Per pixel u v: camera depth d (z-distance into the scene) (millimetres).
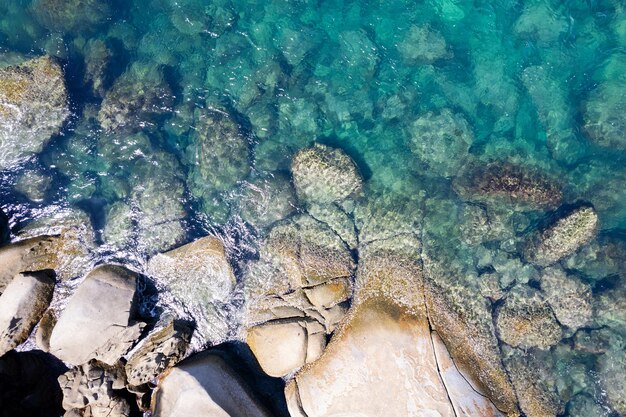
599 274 9586
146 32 10438
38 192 9492
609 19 9797
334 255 9398
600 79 9742
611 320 9250
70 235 9367
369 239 9633
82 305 8516
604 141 9688
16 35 10328
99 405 8125
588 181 9719
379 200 9766
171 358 8656
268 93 10109
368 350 8758
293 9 10305
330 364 8727
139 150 9930
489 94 9930
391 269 9336
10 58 10023
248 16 10352
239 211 9781
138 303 9047
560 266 9578
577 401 8961
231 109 10133
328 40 10227
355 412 8469
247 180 9836
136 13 10570
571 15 9859
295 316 8883
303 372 8766
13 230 9266
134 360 8500
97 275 8914
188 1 10414
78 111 9922
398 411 8422
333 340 8883
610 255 9492
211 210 9812
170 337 8680
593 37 9820
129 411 8250
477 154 9727
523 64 9930
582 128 9828
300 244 9430
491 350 8977
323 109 10055
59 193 9648
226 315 9156
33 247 9164
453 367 8703
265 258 9453
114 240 9430
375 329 8898
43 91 9531
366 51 10102
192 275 9297
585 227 9164
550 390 8977
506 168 9523
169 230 9539
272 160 9914
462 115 9852
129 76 10125
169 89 10172
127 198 9719
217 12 10336
